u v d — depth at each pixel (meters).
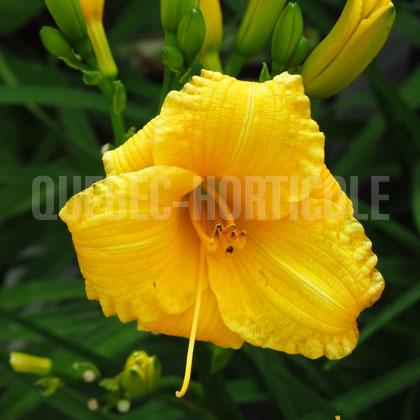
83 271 0.36
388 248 0.53
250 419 0.67
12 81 0.55
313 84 0.39
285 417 0.48
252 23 0.39
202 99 0.35
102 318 0.50
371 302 0.36
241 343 0.37
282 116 0.35
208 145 0.35
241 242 0.37
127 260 0.35
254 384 0.50
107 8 0.78
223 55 0.74
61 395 0.45
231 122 0.35
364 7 0.37
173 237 0.37
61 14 0.39
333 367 0.48
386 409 0.52
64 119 0.60
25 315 0.50
